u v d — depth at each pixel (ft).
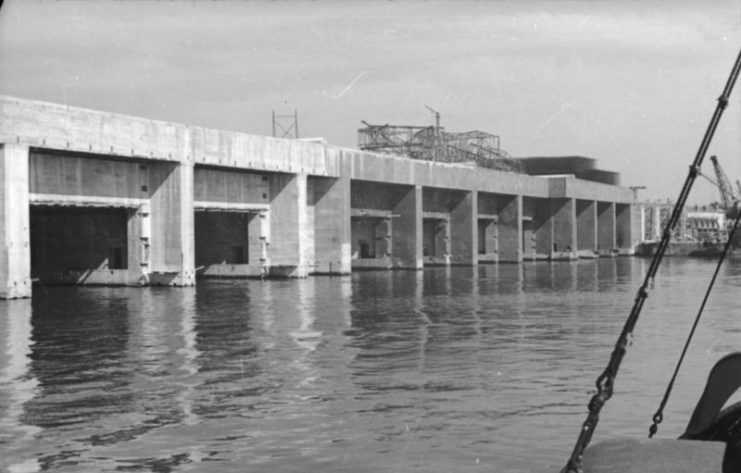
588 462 26.03
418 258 302.86
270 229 242.78
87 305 146.00
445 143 381.40
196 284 213.66
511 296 161.99
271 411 54.08
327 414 52.95
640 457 25.88
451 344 86.63
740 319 110.52
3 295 156.25
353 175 265.75
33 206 181.06
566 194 405.59
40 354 83.25
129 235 200.95
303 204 242.17
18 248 157.07
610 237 474.49
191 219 201.36
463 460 42.06
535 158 504.02
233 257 247.91
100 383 65.62
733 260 420.36
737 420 28.04
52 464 42.63
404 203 304.30
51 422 51.93
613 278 233.55
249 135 220.43
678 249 487.61
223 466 41.86
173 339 94.43
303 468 41.27
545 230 415.85
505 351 80.69
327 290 184.75
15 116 155.63
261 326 107.55
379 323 110.01
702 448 26.37
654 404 53.83
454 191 344.08
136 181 197.16
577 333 95.91
